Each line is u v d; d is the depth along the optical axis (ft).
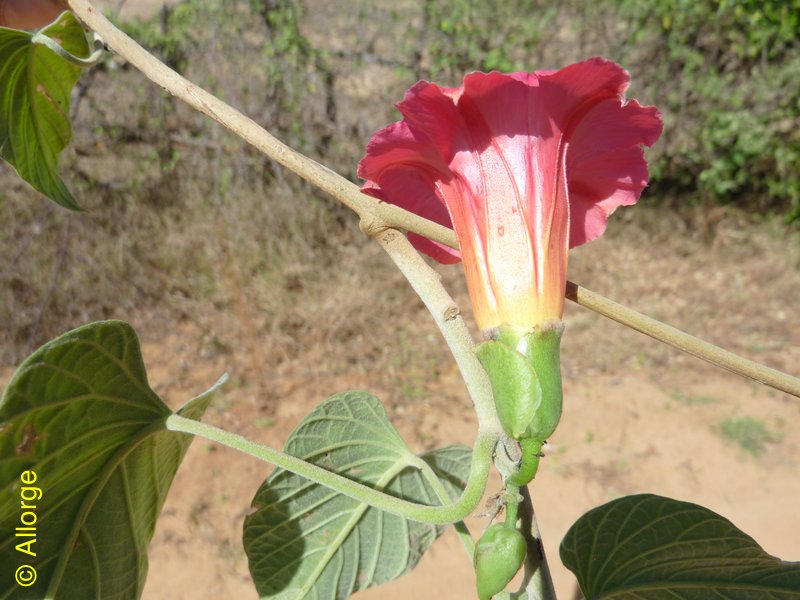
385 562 4.41
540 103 2.53
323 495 4.25
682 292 20.15
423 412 16.40
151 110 20.45
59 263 18.08
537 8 21.65
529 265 2.46
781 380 2.48
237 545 13.35
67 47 3.47
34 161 3.76
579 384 17.42
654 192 23.90
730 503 14.08
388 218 2.68
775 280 20.45
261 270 19.84
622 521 3.58
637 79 22.36
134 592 3.53
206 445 15.55
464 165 2.61
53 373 2.81
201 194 20.26
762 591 3.56
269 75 20.29
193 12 19.76
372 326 18.90
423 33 21.31
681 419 16.25
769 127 21.52
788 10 20.51
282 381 17.26
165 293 19.30
